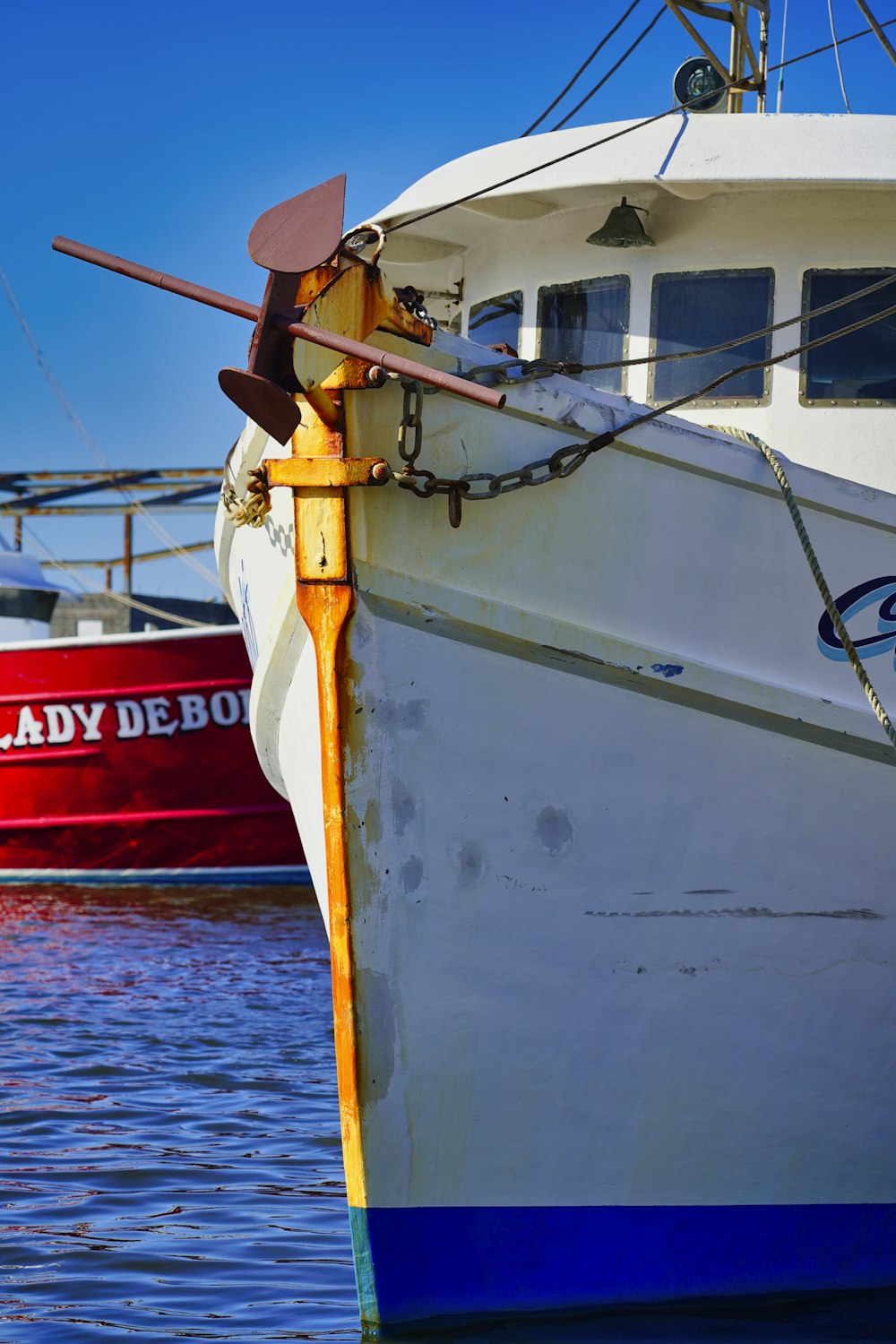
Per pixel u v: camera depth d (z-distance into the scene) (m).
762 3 7.28
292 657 5.85
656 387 6.30
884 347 6.13
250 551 6.29
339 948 5.26
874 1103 5.53
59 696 18.25
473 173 6.42
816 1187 5.55
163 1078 9.32
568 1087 5.37
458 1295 5.39
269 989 12.09
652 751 5.23
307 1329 5.56
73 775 18.36
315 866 6.02
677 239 6.31
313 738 5.55
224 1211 6.94
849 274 6.17
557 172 6.18
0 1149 7.89
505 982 5.29
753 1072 5.44
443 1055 5.31
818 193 6.14
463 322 7.04
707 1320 5.46
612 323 6.42
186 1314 5.71
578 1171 5.41
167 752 17.97
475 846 5.22
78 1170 7.53
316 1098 8.91
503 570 5.08
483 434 5.03
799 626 5.27
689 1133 5.45
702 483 5.16
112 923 15.64
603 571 5.13
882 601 5.34
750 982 5.39
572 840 5.25
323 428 4.97
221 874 18.28
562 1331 5.38
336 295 4.77
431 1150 5.35
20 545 26.78
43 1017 10.99
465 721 5.16
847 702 5.31
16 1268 6.22
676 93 7.46
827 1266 5.58
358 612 5.06
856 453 6.09
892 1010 5.47
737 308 6.24
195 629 17.58
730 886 5.33
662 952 5.33
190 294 4.73
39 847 18.62
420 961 5.25
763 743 5.27
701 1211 5.49
